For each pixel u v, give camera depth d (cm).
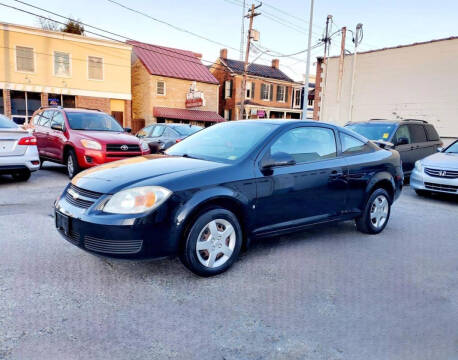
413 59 1752
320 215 429
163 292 307
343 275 358
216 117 3039
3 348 225
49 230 457
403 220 591
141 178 327
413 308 297
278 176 380
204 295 304
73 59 2419
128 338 241
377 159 493
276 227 388
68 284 313
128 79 2667
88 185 333
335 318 277
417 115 1753
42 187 744
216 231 338
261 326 262
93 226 302
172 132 1109
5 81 2198
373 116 1930
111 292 303
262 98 3662
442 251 440
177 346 235
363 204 477
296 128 420
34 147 758
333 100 2119
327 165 429
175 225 313
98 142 783
